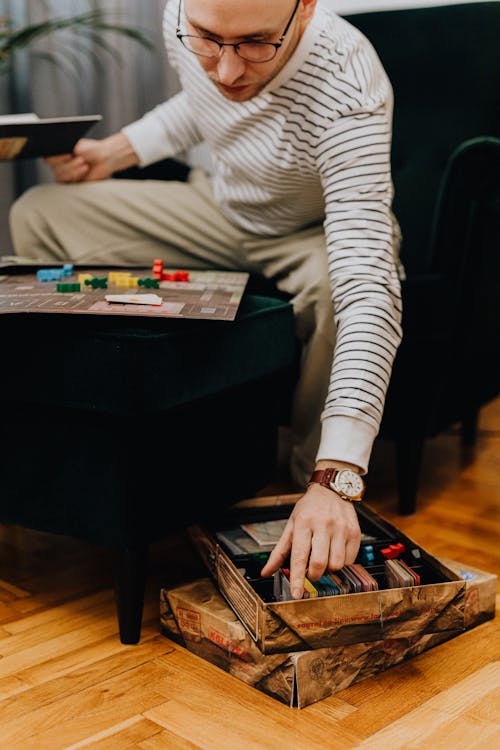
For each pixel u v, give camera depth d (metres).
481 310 1.66
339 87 1.23
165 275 1.31
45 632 1.10
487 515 1.55
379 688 0.98
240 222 1.56
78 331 1.00
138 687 0.98
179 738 0.88
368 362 1.08
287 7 1.03
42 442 1.07
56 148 1.58
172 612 1.08
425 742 0.88
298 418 1.50
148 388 0.99
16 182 2.21
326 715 0.93
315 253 1.46
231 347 1.12
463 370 1.66
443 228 1.53
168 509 1.08
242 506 1.26
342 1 2.50
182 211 1.63
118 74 2.36
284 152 1.33
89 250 1.67
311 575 0.94
